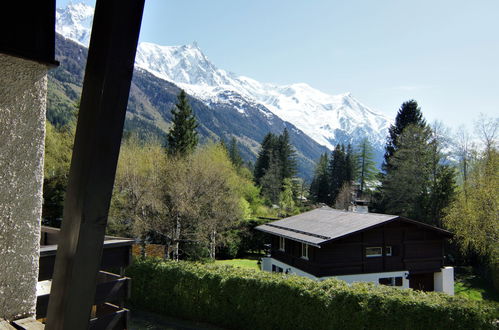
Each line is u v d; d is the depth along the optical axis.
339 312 10.54
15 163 2.45
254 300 12.05
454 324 9.36
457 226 23.70
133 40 1.67
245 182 34.62
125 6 1.62
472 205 23.03
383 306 10.05
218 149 33.19
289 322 11.37
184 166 22.09
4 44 2.35
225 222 23.00
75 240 1.63
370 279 19.05
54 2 2.53
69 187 1.72
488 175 23.64
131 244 5.52
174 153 31.33
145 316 13.67
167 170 21.61
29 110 2.50
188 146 33.91
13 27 2.39
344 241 18.75
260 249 32.78
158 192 20.47
